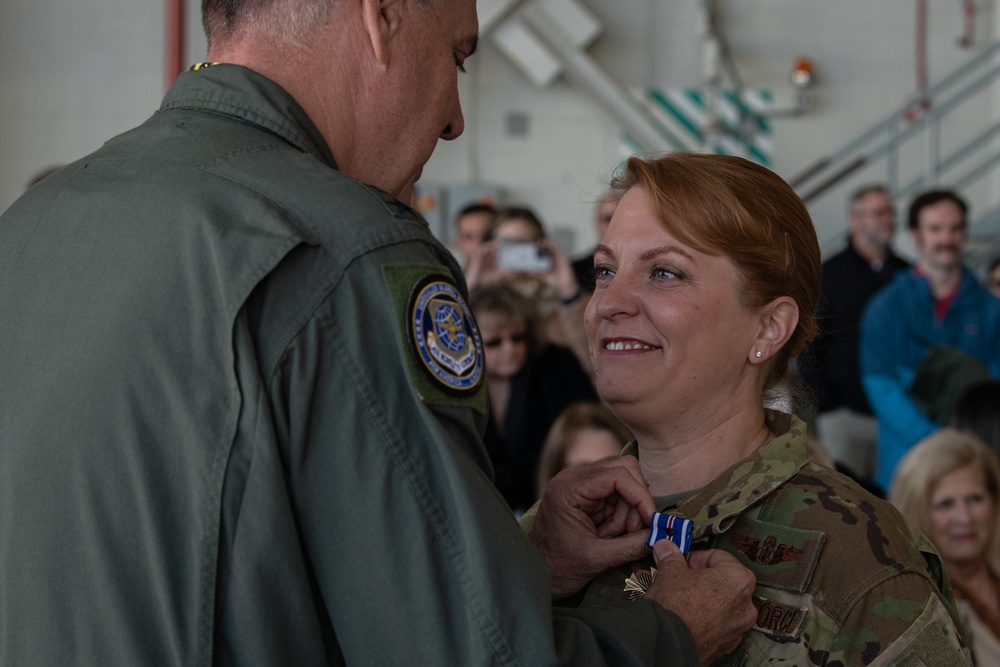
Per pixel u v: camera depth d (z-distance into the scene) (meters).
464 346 1.03
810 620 1.12
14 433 1.04
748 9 6.64
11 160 6.34
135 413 0.98
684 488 1.30
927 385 3.82
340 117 1.13
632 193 1.30
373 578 0.97
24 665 1.02
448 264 1.08
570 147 6.63
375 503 0.97
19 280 1.07
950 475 2.40
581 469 1.29
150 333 0.99
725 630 1.12
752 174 1.28
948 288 4.09
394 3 1.13
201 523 0.96
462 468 0.98
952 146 6.74
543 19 6.37
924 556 1.22
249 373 0.96
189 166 1.05
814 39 6.65
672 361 1.25
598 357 1.29
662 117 6.67
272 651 0.96
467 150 6.62
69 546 1.00
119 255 1.02
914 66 6.68
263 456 0.96
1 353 1.06
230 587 0.96
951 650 1.12
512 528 1.00
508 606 0.97
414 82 1.16
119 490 0.99
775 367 1.34
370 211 1.02
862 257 4.45
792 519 1.19
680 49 6.67
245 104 1.09
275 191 1.02
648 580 1.22
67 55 6.35
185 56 3.41
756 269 1.25
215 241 0.99
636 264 1.27
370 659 0.98
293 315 0.98
